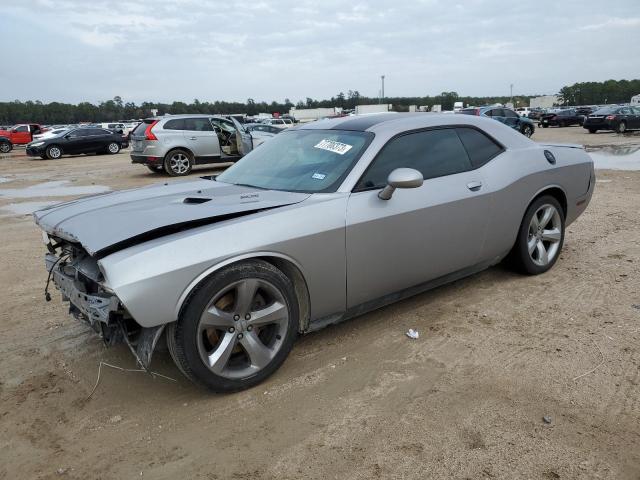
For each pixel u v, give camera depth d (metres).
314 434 2.68
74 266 3.20
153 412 2.93
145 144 14.70
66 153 25.11
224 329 2.95
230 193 3.58
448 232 3.86
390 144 3.71
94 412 2.95
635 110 28.64
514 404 2.87
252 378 3.07
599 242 5.90
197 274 2.77
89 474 2.46
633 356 3.33
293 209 3.19
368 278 3.50
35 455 2.61
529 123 27.77
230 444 2.63
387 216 3.48
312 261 3.21
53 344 3.81
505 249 4.42
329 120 4.38
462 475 2.35
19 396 3.14
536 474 2.34
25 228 8.02
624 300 4.21
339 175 3.51
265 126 24.14
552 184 4.66
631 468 2.37
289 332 3.18
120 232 2.89
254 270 2.95
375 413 2.83
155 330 2.77
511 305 4.19
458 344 3.58
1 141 31.42
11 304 4.64
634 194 8.84
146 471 2.46
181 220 2.95
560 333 3.68
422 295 4.47
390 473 2.38
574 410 2.79
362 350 3.54
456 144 4.10
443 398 2.95
